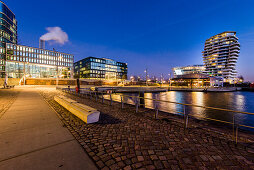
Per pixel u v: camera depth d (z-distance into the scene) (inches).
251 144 144.2
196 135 169.3
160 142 147.0
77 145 133.1
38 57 3216.0
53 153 115.9
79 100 499.2
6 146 125.3
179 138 159.2
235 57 5078.7
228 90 2999.5
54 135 156.6
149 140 151.7
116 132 175.2
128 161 108.9
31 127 181.6
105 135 163.6
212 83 3565.5
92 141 144.6
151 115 276.1
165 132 178.4
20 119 218.5
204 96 1919.3
